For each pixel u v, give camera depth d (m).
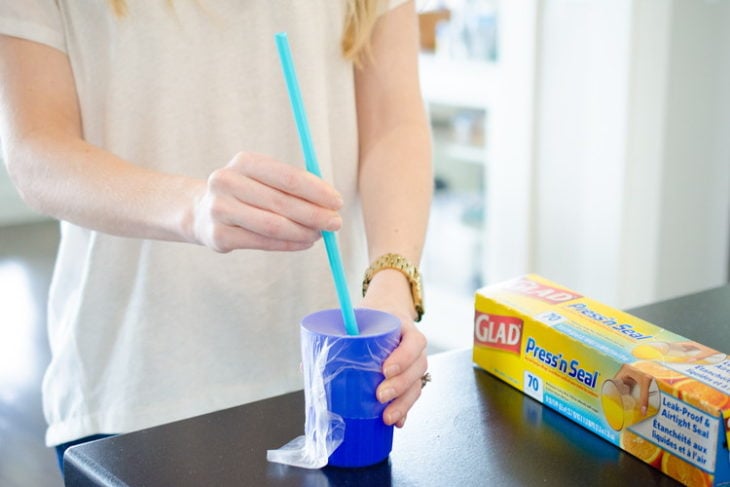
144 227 0.84
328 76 1.09
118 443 0.77
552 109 2.62
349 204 1.14
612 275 2.56
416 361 0.76
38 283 3.70
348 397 0.72
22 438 2.46
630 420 0.77
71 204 0.88
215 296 1.07
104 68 1.01
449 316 3.25
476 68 2.86
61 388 1.10
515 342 0.89
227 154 1.07
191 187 0.82
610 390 0.78
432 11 3.01
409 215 1.01
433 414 0.84
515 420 0.83
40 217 4.64
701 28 2.39
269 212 0.73
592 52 2.46
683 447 0.72
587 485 0.72
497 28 2.78
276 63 1.05
